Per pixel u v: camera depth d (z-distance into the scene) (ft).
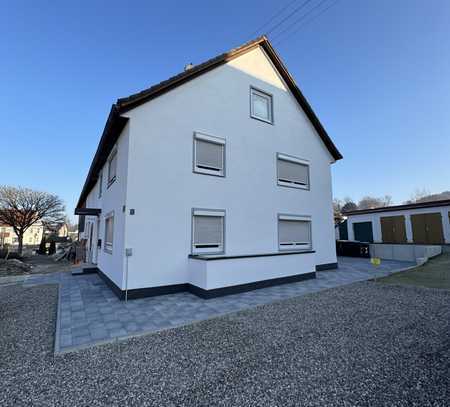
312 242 33.83
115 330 13.26
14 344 11.70
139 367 9.42
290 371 8.96
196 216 23.98
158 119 22.50
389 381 8.19
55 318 15.64
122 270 19.85
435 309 16.33
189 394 7.65
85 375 8.86
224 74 27.71
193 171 24.04
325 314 15.65
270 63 32.81
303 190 34.06
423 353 10.18
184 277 22.38
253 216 28.09
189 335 12.57
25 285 26.35
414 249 41.37
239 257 22.08
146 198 21.15
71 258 58.70
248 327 13.58
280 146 32.17
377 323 13.89
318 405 6.99
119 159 24.07
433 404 6.95
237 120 28.14
